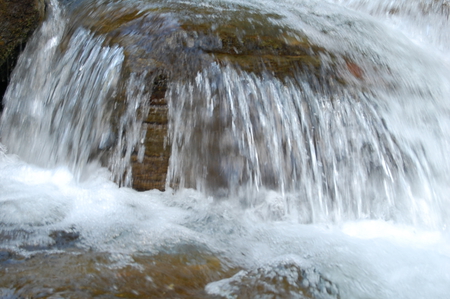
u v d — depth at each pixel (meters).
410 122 4.16
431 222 3.71
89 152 3.83
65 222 3.20
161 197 3.65
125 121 3.76
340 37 4.84
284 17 5.05
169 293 2.38
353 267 2.87
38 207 3.35
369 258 3.02
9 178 3.81
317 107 3.91
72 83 4.16
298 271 2.75
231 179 3.68
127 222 3.28
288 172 3.73
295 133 3.80
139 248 2.91
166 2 4.91
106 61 4.01
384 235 3.43
